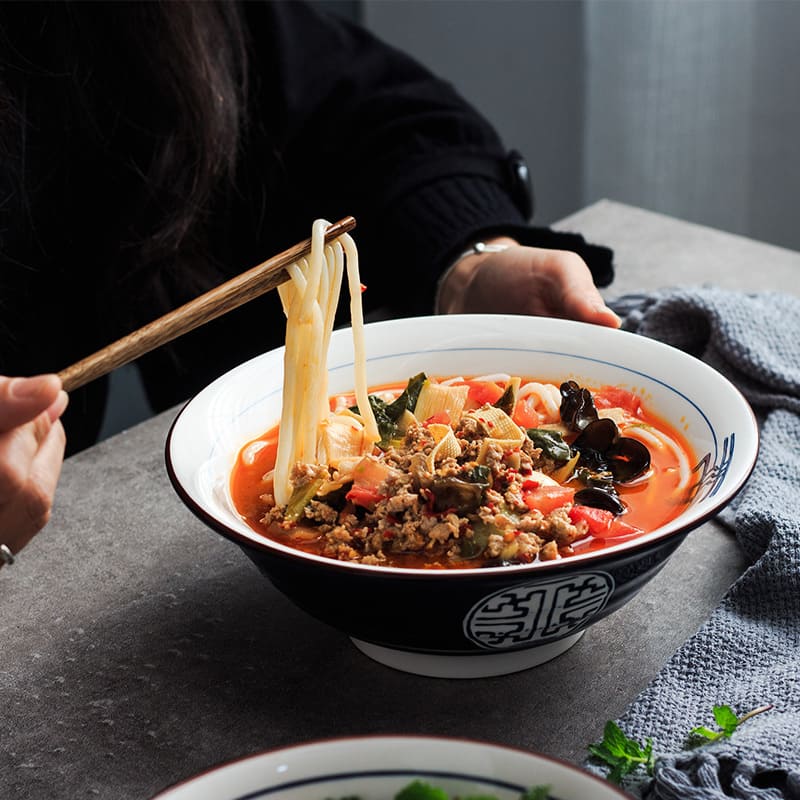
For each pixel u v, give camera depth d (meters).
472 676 0.67
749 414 0.68
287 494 0.69
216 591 0.73
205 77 1.03
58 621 0.72
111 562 0.76
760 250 1.11
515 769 0.55
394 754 0.55
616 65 1.77
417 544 0.65
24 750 0.65
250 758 0.55
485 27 1.91
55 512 0.80
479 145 1.17
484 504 0.66
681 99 1.74
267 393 0.75
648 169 1.82
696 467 0.70
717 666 0.66
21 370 1.09
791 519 0.71
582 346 0.77
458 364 0.79
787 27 1.60
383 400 0.77
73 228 1.11
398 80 1.25
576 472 0.71
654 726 0.63
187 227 1.04
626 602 0.67
